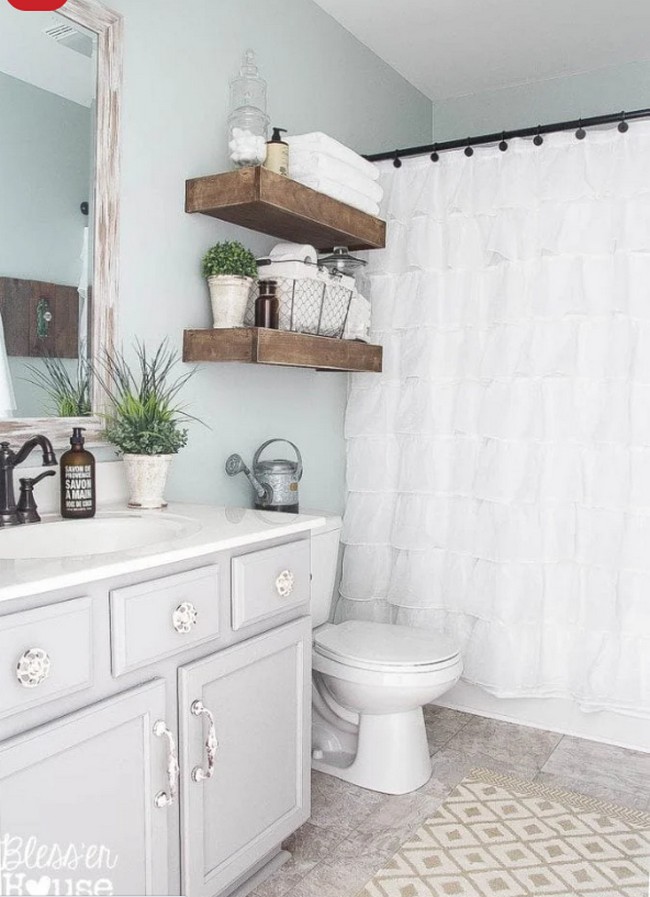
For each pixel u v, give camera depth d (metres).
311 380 2.78
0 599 1.11
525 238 2.61
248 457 2.45
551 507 2.63
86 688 1.27
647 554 2.50
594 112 3.31
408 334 2.84
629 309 2.47
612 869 1.87
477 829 2.04
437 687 2.15
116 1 1.91
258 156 2.09
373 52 3.13
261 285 2.17
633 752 2.54
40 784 1.19
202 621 1.52
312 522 1.84
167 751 1.44
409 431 2.83
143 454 1.87
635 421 2.48
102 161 1.85
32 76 1.70
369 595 2.92
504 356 2.63
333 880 1.82
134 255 1.98
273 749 1.77
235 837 1.65
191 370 2.19
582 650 2.60
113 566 1.29
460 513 2.76
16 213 1.67
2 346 1.65
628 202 2.47
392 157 2.83
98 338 1.86
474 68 3.29
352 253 2.91
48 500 1.78
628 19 2.86
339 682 2.19
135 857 1.37
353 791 2.25
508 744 2.59
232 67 2.32
